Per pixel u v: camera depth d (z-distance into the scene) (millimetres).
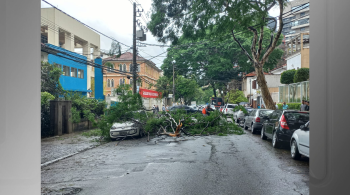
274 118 11375
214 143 11820
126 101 14383
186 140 13086
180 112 16016
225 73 48188
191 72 45094
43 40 34125
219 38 19094
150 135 15133
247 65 40375
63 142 13469
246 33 21359
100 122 14328
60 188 5594
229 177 6098
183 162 7820
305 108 18406
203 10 15906
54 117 15930
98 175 6613
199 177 6125
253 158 8352
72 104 18984
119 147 11500
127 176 6402
